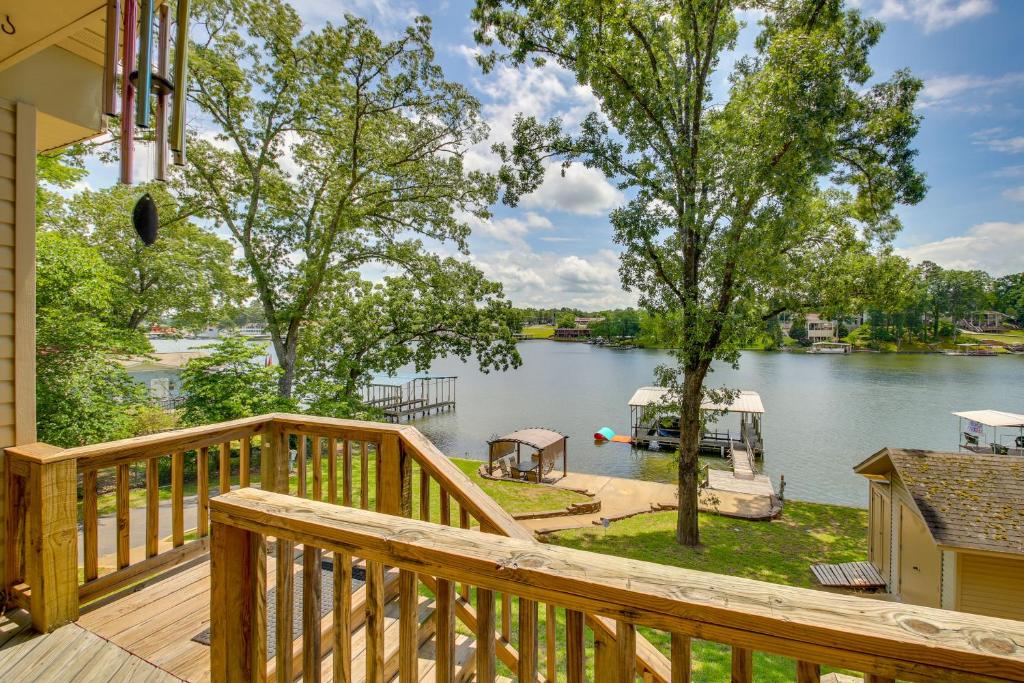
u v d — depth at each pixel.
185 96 1.87
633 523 13.23
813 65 7.86
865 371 52.88
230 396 12.30
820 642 0.75
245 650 1.37
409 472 2.72
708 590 0.85
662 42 10.07
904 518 8.99
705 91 10.49
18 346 2.50
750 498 15.70
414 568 1.13
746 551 11.28
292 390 13.90
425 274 14.44
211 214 13.02
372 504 9.40
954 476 8.40
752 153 8.98
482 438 29.08
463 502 2.29
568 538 11.97
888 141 9.48
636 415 31.27
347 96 12.38
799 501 15.71
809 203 10.00
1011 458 8.73
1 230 2.47
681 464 11.52
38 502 2.22
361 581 2.53
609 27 8.98
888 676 0.72
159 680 1.93
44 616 2.21
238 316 18.91
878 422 30.38
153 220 1.85
